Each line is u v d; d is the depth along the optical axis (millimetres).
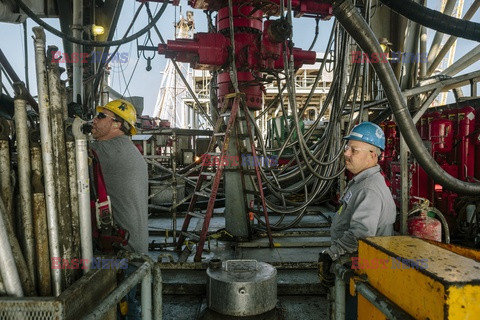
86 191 1569
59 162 1454
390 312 1208
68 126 1538
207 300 3355
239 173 5262
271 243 5023
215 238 5266
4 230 1255
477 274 1056
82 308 1375
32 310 1186
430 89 4914
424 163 4211
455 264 1150
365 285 1442
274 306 3309
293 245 5086
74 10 5070
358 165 2223
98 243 1927
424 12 3902
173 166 5066
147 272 1710
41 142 1411
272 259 4492
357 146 2205
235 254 4684
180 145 10898
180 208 7125
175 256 4641
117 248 1953
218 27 5457
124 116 2523
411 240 1514
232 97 5055
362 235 1984
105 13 6207
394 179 5637
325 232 5629
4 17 3904
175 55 5254
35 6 5453
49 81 1442
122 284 1454
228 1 4961
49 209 1410
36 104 1698
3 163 1418
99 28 5840
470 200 5410
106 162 2387
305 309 3490
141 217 2439
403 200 4457
